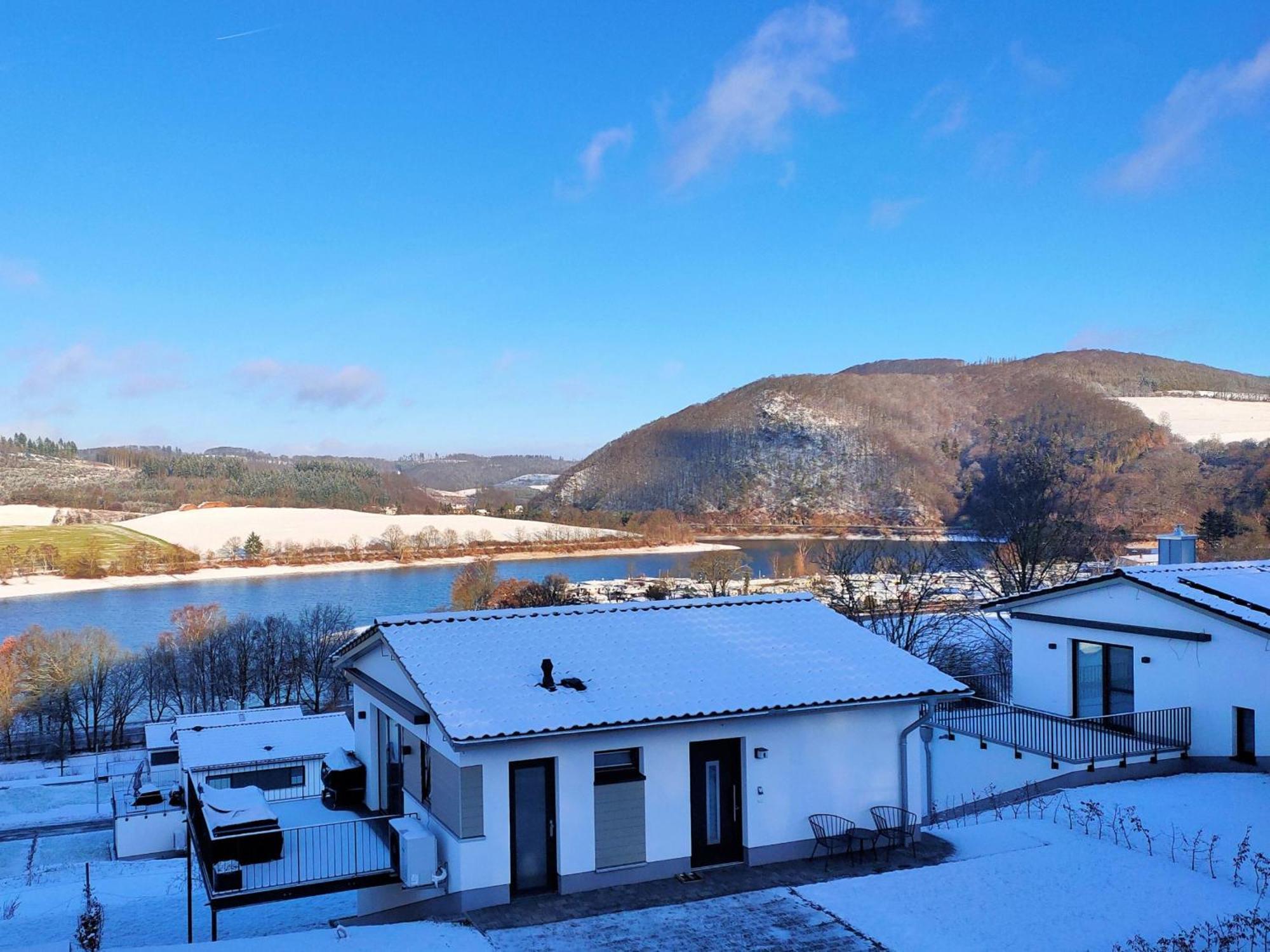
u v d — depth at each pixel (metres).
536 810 12.62
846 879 12.70
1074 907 11.48
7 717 62.59
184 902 20.00
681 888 12.70
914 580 59.78
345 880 12.52
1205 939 10.38
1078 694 21.86
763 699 13.64
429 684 13.34
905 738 14.61
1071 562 48.91
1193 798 16.22
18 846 36.12
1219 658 18.42
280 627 75.31
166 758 37.56
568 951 10.68
